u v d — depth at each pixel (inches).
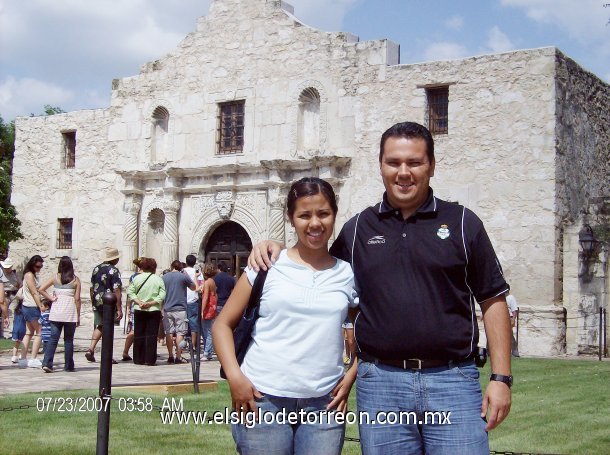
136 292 684.1
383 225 200.4
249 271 199.2
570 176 892.6
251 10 1055.6
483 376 580.7
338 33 984.9
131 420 399.9
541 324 848.3
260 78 1038.4
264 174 1023.6
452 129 909.8
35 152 1242.6
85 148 1192.2
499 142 885.2
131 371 623.2
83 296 1170.6
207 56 1087.6
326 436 195.0
